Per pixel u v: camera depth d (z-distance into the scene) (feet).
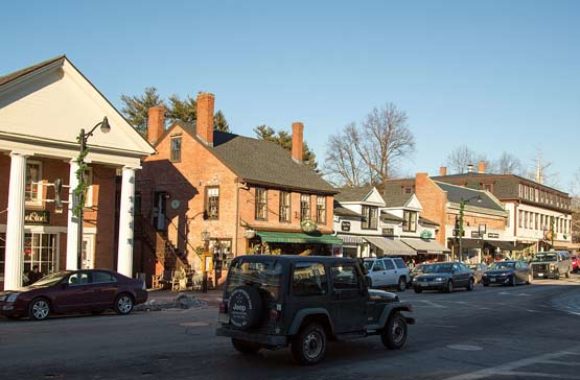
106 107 92.73
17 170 82.58
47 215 91.76
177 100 201.77
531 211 244.01
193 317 65.26
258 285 37.93
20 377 33.27
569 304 87.66
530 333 55.36
